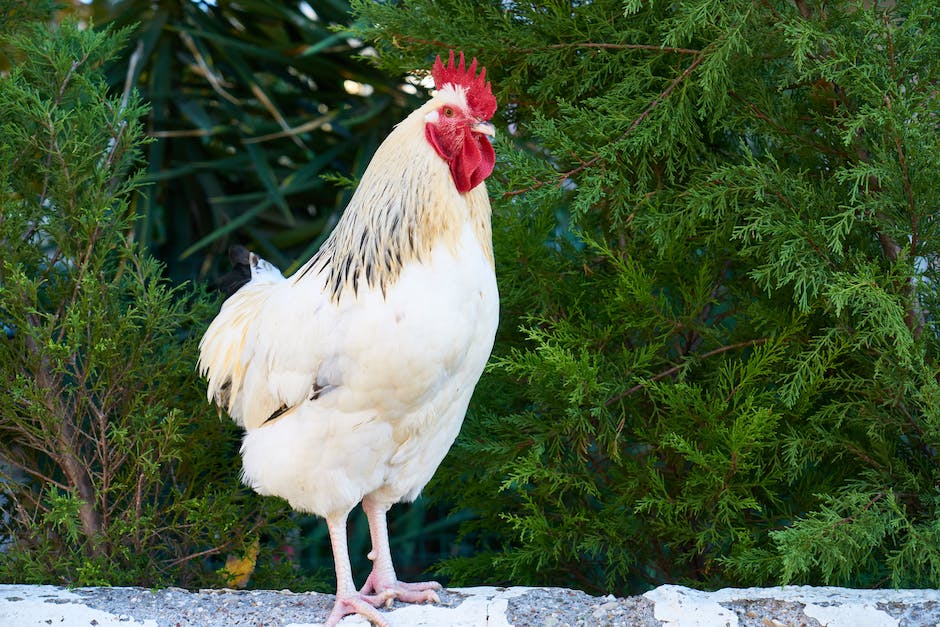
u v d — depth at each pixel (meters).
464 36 4.14
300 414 3.19
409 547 6.99
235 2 7.98
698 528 4.08
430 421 3.24
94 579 3.74
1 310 3.95
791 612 3.09
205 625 3.15
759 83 3.94
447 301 3.04
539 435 4.05
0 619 3.14
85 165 3.93
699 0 3.54
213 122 8.06
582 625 3.12
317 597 3.44
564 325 4.00
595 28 4.10
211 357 3.73
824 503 3.93
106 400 3.98
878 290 3.38
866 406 3.78
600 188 3.77
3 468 4.30
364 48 7.50
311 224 7.73
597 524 4.05
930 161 3.40
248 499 4.29
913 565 3.63
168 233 7.69
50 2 5.30
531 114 4.48
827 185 3.87
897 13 3.70
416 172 3.10
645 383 3.92
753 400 3.80
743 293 4.22
